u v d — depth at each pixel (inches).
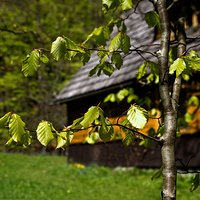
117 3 99.4
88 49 99.4
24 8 970.1
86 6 1248.8
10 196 377.1
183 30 105.3
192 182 107.3
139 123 84.8
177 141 474.9
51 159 837.2
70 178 541.0
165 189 84.4
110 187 454.6
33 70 91.9
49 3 1153.4
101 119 85.3
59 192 414.3
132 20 638.5
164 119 89.1
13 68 231.9
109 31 116.2
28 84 1026.7
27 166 694.5
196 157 452.8
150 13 101.4
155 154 517.0
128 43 101.1
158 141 87.5
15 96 1045.2
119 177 516.1
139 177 495.2
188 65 91.2
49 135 85.8
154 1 99.7
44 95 1052.5
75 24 1218.6
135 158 552.1
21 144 87.3
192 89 398.3
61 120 893.8
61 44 89.9
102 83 581.6
